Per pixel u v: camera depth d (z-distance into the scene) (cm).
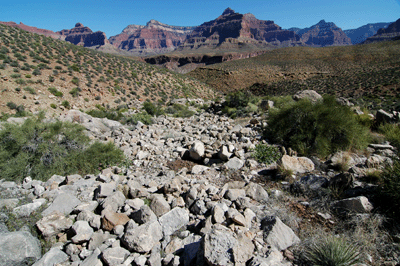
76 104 2480
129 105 2981
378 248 285
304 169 538
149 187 517
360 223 322
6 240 289
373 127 924
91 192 474
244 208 394
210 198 429
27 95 2177
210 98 5366
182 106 2819
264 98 1842
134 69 4606
